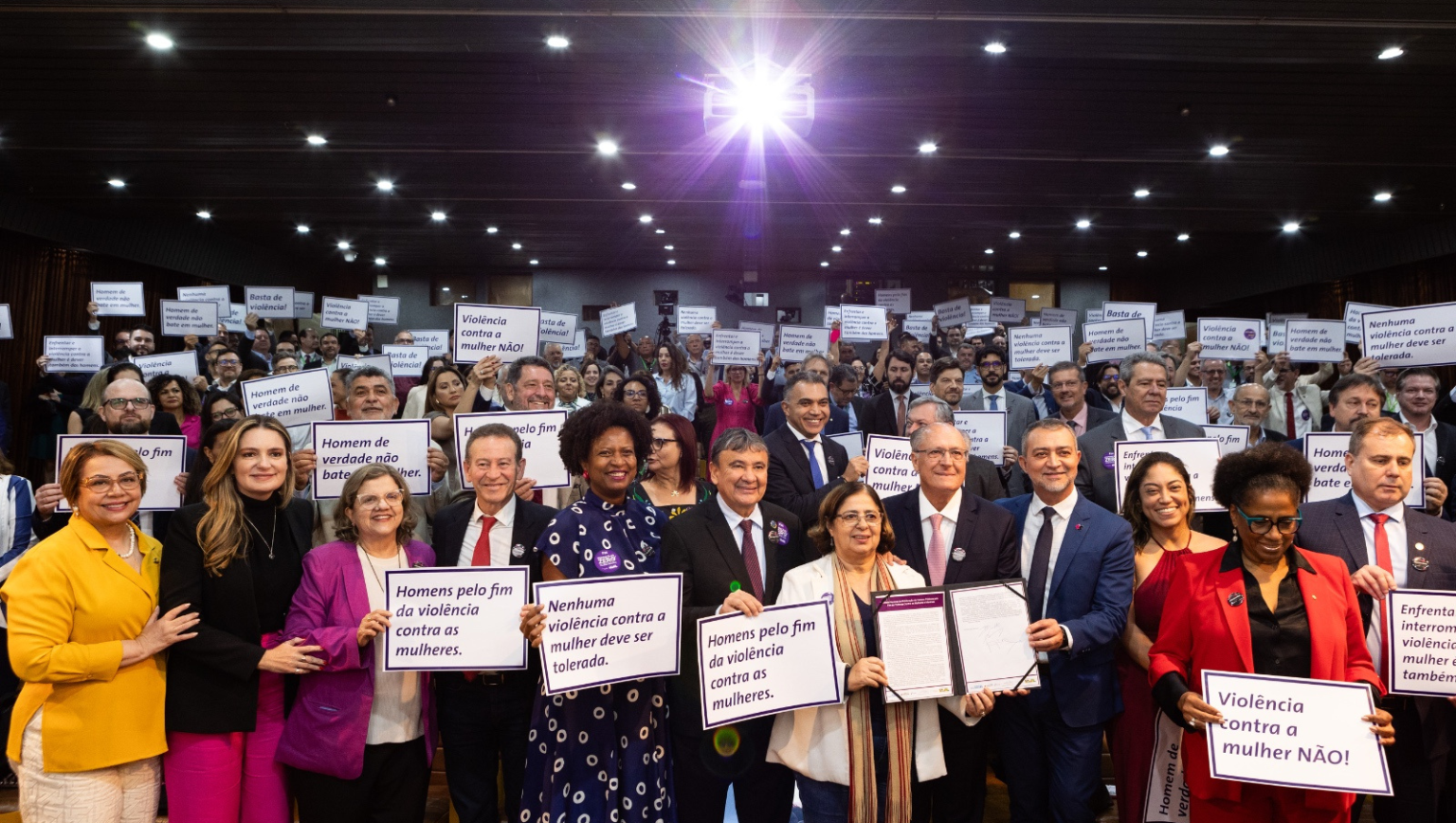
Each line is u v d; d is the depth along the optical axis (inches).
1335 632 96.7
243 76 310.2
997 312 522.9
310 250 630.5
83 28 266.1
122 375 200.8
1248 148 378.3
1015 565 119.1
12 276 467.5
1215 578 101.6
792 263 671.8
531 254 646.5
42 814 102.1
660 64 296.5
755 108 309.6
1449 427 158.9
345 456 148.0
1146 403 155.1
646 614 104.0
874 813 104.6
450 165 417.1
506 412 154.9
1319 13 247.9
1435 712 110.3
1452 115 336.2
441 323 706.8
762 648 103.0
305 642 107.3
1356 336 256.4
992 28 261.4
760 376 306.5
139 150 390.3
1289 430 250.4
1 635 145.8
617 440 112.7
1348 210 471.8
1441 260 494.9
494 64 301.3
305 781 108.6
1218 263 634.8
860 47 277.1
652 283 705.6
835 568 111.4
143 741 104.7
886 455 165.0
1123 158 394.9
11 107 338.3
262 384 166.2
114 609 103.5
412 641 106.1
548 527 112.7
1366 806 139.3
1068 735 113.2
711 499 120.3
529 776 107.7
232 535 109.5
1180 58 278.2
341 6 253.1
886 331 344.2
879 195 466.6
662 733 110.8
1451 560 113.0
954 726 115.0
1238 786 96.2
